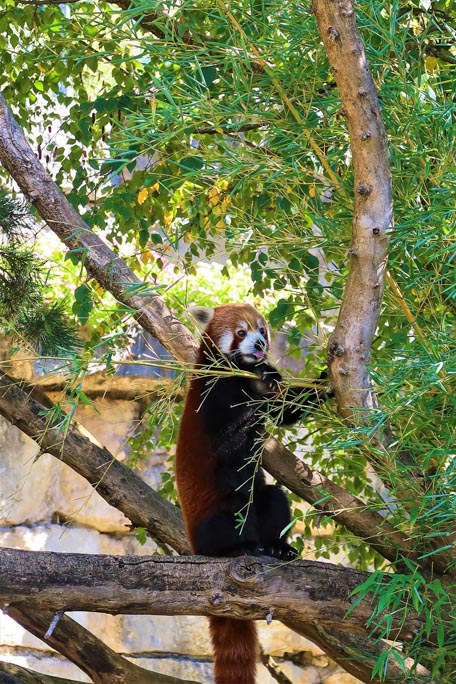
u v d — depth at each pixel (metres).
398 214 4.63
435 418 4.38
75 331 6.27
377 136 4.16
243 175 5.05
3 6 7.81
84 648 5.55
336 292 5.21
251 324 5.76
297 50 4.68
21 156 5.22
